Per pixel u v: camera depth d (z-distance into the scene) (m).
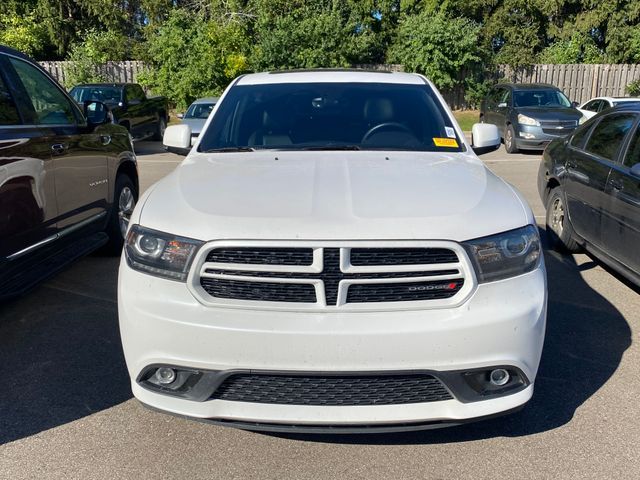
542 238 7.16
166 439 3.10
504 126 15.85
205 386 2.65
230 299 2.65
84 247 5.14
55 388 3.61
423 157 3.73
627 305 4.95
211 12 27.77
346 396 2.63
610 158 5.36
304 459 2.94
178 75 22.34
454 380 2.62
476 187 3.12
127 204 6.50
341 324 2.56
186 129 4.39
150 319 2.67
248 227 2.65
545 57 28.39
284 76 4.73
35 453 2.98
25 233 4.12
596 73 26.25
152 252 2.76
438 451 2.99
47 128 4.57
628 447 3.01
